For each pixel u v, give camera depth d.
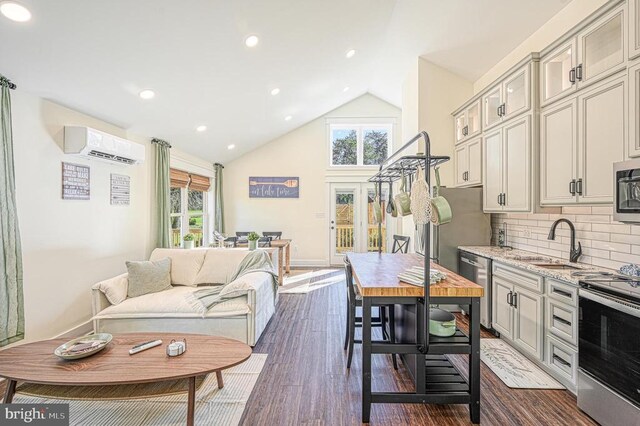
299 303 4.48
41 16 2.10
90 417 2.02
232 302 3.06
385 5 3.63
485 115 3.67
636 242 2.24
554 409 2.10
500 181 3.33
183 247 4.35
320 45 3.93
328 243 7.22
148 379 1.69
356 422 1.99
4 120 2.39
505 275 2.97
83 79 2.81
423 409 2.13
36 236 2.78
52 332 2.93
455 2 3.26
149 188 4.45
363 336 2.00
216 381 2.44
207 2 2.51
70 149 3.06
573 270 2.41
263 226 7.22
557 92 2.59
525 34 3.37
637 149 1.83
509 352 2.92
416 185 1.95
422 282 2.02
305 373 2.58
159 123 4.18
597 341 1.91
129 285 3.26
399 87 5.93
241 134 5.98
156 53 2.84
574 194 2.35
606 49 2.10
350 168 7.16
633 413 1.68
